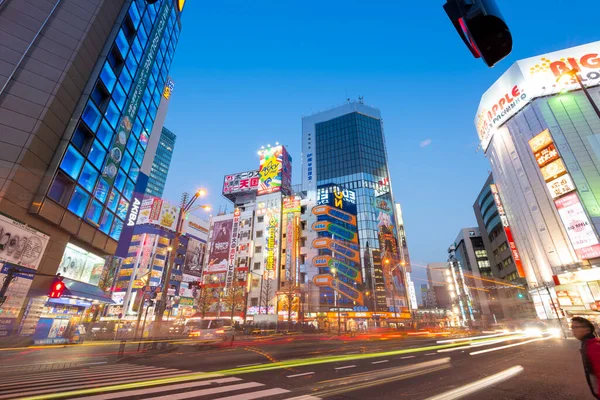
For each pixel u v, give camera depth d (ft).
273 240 215.92
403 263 233.35
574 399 19.65
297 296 190.29
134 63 99.25
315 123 354.13
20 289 59.00
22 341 56.24
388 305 205.16
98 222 83.56
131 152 101.09
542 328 151.64
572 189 135.54
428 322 224.94
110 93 85.15
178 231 67.31
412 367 33.83
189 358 44.96
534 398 19.93
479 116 208.54
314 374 29.53
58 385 24.48
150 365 37.76
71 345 67.67
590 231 128.06
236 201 292.81
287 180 249.75
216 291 216.33
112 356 48.60
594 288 126.72
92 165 79.15
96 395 20.76
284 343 75.31
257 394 21.04
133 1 97.40
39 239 63.31
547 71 162.30
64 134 69.26
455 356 44.32
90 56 77.46
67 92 69.56
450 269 341.41
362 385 24.18
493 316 271.28
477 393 21.33
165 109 161.27
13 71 62.80
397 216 288.30
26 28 67.26
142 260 238.07
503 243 257.34
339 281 199.21
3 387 23.72
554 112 152.97
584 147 140.05
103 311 212.02
